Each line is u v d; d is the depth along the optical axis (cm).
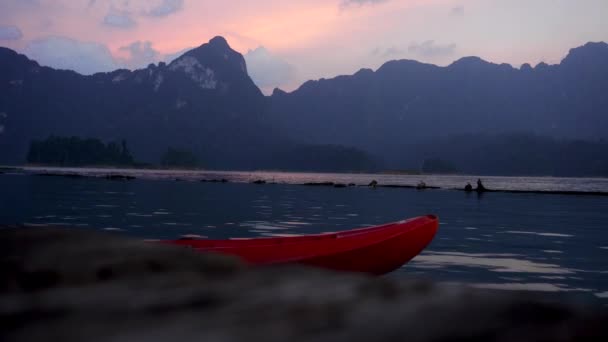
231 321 111
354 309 116
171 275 148
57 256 158
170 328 106
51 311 118
